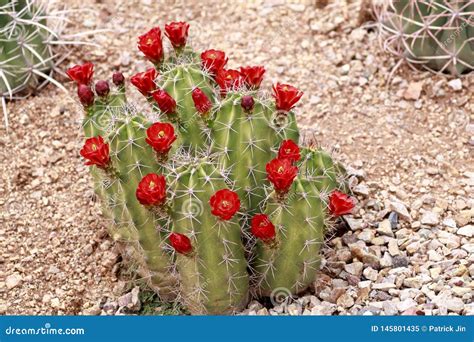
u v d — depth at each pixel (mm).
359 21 4547
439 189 3637
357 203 3561
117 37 4625
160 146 2779
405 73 4250
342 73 4320
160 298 3242
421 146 3865
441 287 3125
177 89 2992
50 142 3984
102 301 3277
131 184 2910
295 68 4375
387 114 4062
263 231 2789
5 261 3436
